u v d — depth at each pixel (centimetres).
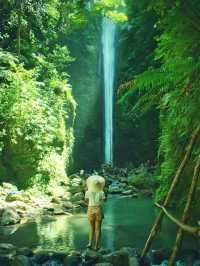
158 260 729
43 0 1917
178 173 517
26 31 1902
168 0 466
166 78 546
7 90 1504
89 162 2408
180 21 471
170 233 985
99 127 2481
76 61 2430
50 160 1617
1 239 926
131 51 2552
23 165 1500
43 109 1602
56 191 1538
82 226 1061
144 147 2512
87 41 2477
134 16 2425
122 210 1334
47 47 2047
